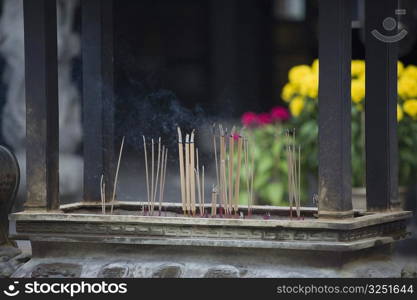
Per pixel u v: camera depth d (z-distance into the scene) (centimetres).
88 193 1148
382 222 999
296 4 2075
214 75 2039
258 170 1430
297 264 968
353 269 972
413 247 1409
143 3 2036
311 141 1421
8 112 1784
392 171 1059
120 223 1005
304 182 1437
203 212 1061
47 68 1048
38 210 1045
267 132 1465
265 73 2066
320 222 945
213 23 2039
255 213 1100
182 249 1002
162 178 1055
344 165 960
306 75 1448
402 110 1432
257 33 2062
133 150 1894
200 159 1909
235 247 984
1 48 1783
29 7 1048
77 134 1822
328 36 954
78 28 1822
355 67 1432
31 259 1048
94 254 1029
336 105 952
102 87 1141
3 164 1116
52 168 1057
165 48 2041
